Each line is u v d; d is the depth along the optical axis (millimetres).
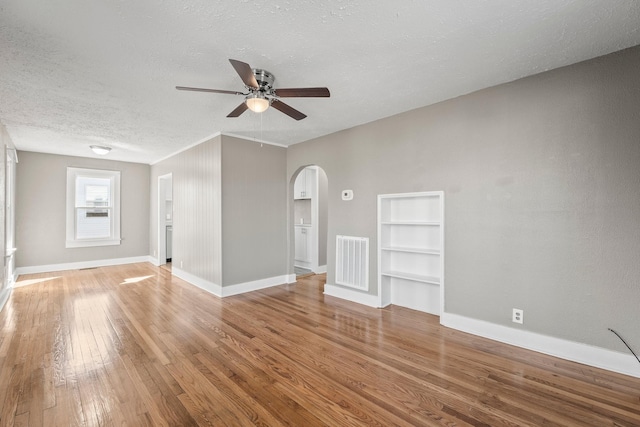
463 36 1974
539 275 2514
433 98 3033
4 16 1733
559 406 1815
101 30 1885
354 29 1890
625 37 1995
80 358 2404
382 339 2781
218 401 1871
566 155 2383
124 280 5129
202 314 3459
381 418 1720
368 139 3801
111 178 6461
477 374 2178
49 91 2801
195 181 4883
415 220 3584
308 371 2227
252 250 4570
